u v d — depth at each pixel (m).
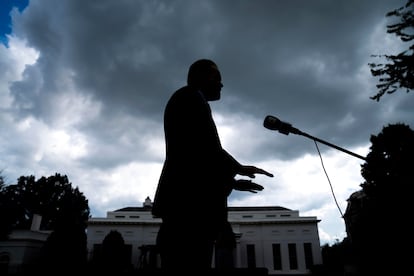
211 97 1.48
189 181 1.17
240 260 39.69
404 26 5.93
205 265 1.11
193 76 1.49
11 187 21.42
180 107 1.33
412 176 10.63
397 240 12.60
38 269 25.59
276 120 3.16
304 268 39.94
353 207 17.47
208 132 1.23
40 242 33.47
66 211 28.42
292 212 45.41
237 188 1.28
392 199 12.23
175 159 1.25
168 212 1.18
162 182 1.27
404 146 10.84
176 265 1.09
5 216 20.52
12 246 31.41
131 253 39.72
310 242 41.56
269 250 41.84
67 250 26.22
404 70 5.92
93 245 39.84
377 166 13.75
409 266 12.44
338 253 32.47
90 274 23.08
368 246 15.01
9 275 26.48
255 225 43.69
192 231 1.11
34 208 64.25
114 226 41.31
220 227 1.17
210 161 1.19
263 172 1.33
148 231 41.44
